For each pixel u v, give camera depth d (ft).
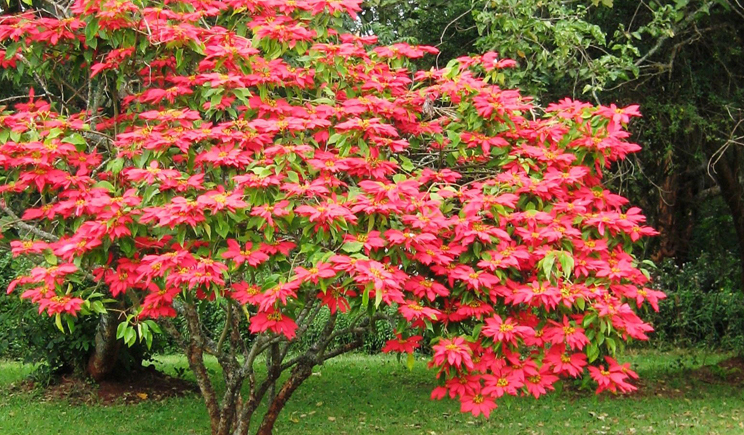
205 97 13.89
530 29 20.76
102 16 13.82
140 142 13.58
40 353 28.40
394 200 12.48
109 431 23.50
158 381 29.89
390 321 14.88
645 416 26.13
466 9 23.88
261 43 14.92
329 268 11.82
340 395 29.19
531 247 13.07
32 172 13.43
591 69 21.21
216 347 17.24
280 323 12.67
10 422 24.20
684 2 21.02
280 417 25.72
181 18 14.62
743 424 24.99
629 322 12.59
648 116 26.53
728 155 29.84
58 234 15.11
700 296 42.22
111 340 27.25
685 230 47.44
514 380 12.17
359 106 14.12
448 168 15.24
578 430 24.20
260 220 12.51
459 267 12.54
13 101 23.65
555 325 12.74
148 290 16.21
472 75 16.98
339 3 15.17
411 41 22.34
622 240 14.06
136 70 15.92
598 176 15.42
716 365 34.30
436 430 24.21
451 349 11.84
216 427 16.70
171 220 12.01
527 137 14.93
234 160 12.96
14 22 15.53
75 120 14.93
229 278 14.39
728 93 26.08
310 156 13.23
